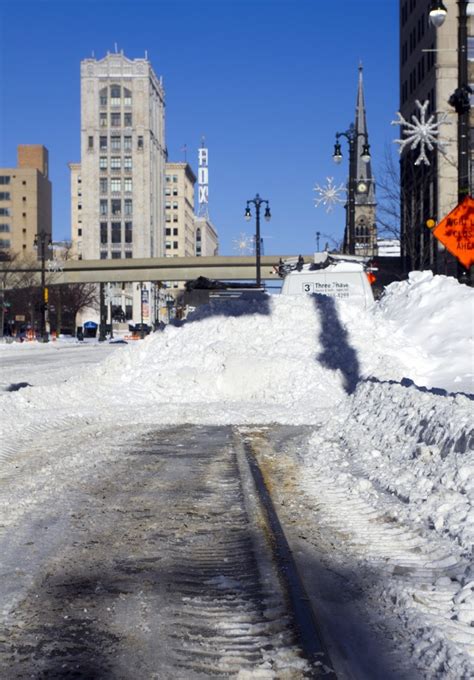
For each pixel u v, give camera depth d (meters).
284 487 10.73
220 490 10.59
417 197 59.34
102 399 23.16
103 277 111.12
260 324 26.20
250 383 24.05
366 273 30.03
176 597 6.27
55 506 9.48
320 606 6.09
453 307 25.72
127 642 5.37
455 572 6.79
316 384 23.39
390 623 5.71
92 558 7.33
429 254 57.44
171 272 108.88
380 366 23.28
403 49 92.31
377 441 13.55
